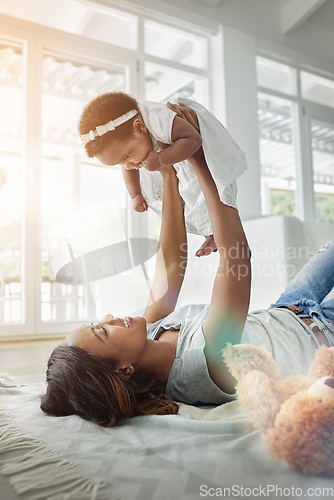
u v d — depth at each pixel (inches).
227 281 36.5
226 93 162.1
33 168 127.5
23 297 123.1
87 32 143.9
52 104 189.2
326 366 30.6
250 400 27.4
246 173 162.2
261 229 105.0
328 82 204.1
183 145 44.0
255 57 170.7
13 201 197.3
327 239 126.6
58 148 220.7
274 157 202.7
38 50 131.5
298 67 191.2
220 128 46.8
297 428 23.6
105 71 156.4
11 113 182.7
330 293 46.3
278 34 179.5
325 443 23.1
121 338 36.9
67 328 126.3
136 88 148.6
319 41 191.6
